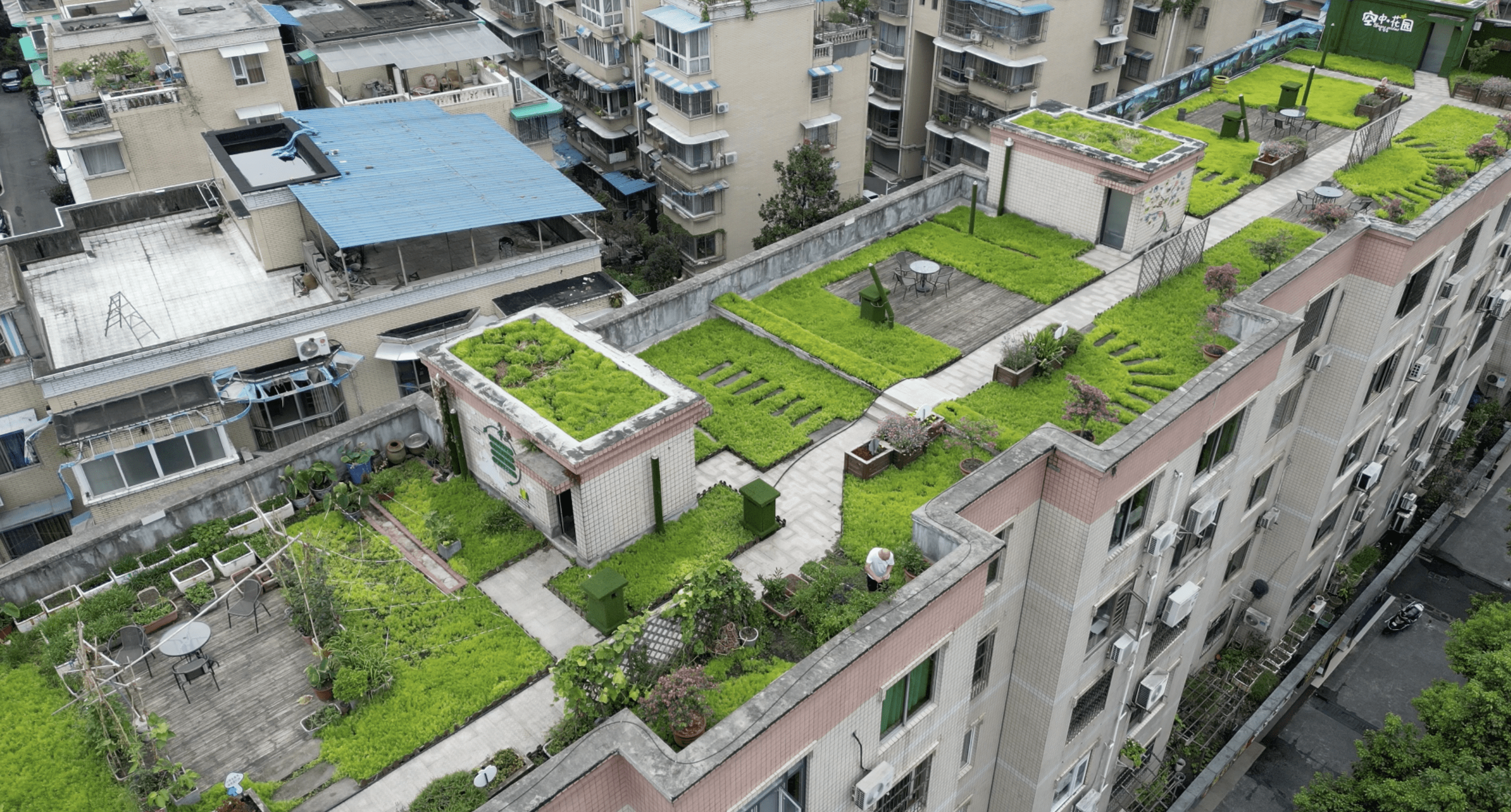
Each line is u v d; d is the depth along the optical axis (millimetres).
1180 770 35250
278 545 21891
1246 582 36406
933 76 73750
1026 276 31109
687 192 64062
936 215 35344
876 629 16609
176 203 45875
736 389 26688
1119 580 23875
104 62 54062
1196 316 28328
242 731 18359
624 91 72125
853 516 21953
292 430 40000
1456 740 25781
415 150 45188
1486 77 44688
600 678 16656
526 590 21266
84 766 17562
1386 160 37469
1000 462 20359
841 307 29844
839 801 18219
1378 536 45781
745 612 18781
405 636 19953
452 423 23406
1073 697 24906
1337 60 47719
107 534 21266
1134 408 24766
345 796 17219
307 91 67625
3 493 38312
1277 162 36562
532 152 46344
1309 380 31234
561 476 20453
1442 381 41344
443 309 41312
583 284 43844
